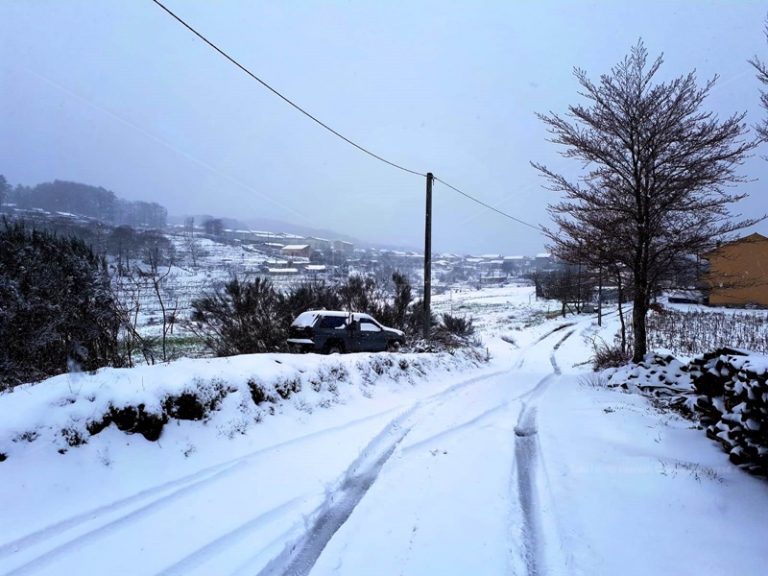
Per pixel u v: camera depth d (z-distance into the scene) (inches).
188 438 205.8
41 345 305.4
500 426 295.9
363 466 220.8
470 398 390.0
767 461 191.2
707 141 452.8
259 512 164.4
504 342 957.2
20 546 131.6
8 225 332.2
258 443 224.4
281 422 251.8
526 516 169.5
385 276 894.4
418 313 806.5
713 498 176.2
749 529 155.7
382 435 268.4
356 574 132.5
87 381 199.5
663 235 475.8
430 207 695.7
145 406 194.7
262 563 134.3
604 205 490.3
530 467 223.8
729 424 220.1
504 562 137.9
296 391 286.2
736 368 224.2
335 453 226.7
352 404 314.5
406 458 232.1
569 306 1833.2
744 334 762.2
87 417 180.4
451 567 135.5
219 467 196.9
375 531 157.4
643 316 485.1
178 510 161.0
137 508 158.6
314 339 545.3
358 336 584.1
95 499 158.2
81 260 346.9
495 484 197.6
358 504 179.9
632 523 160.9
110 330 357.1
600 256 496.4
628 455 224.4
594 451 233.6
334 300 690.2
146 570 128.0
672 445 234.5
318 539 153.8
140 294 395.2
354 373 357.7
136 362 422.6
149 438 193.6
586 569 134.7
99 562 129.8
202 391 223.1
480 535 153.9
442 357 550.9
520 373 589.6
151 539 142.7
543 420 304.3
